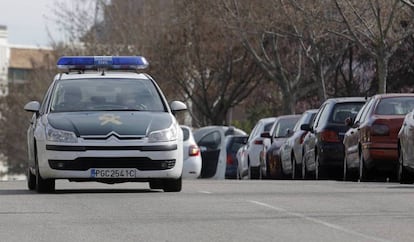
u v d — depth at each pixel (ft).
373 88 314.14
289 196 106.73
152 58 346.54
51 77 424.05
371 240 69.51
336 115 167.73
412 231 74.54
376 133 145.18
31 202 99.14
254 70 347.77
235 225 78.64
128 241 69.72
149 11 355.97
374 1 221.66
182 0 338.13
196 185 132.05
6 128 488.02
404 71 303.89
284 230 75.41
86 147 109.91
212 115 355.56
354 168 156.87
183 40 341.41
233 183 139.13
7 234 73.87
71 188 128.67
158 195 108.58
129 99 119.03
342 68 321.93
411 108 148.77
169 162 111.65
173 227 77.46
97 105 117.80
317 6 226.79
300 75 281.54
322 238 70.74
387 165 145.89
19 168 516.32
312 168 173.78
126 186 134.51
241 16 266.16
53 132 110.93
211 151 228.43
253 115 383.86
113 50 365.81
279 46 303.89
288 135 195.31
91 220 82.38
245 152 225.76
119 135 110.42
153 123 112.68
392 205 95.50
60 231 75.41
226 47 334.03
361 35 232.53
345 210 90.38
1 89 511.40
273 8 252.42
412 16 219.41
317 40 252.42
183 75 347.97
